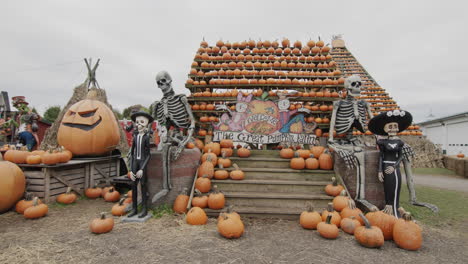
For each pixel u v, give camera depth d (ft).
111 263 10.19
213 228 14.17
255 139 22.82
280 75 24.53
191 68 24.99
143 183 15.47
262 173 19.62
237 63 25.12
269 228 14.37
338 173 18.45
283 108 22.91
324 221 14.42
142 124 15.79
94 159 22.12
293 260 10.67
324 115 23.94
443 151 68.39
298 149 22.11
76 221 15.25
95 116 23.03
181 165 17.67
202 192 17.20
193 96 23.76
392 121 15.87
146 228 14.02
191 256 10.88
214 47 26.30
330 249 11.78
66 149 22.52
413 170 45.21
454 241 13.01
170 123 19.24
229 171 19.54
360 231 12.25
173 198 17.35
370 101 53.62
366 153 17.11
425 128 83.15
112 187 20.61
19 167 18.80
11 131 49.98
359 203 16.97
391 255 11.33
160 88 18.88
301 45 26.68
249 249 11.65
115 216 16.14
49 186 18.57
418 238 11.84
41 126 59.52
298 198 16.87
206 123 24.12
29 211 15.46
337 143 19.11
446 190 26.25
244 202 17.06
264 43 26.68
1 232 13.46
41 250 11.26
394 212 14.85
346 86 19.52
